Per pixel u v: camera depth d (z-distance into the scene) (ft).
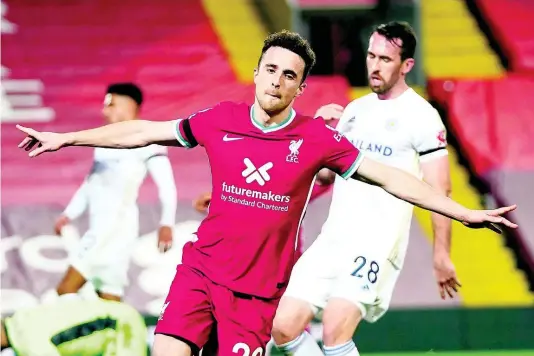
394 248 57.88
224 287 45.21
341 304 56.59
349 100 120.37
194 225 100.12
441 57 135.33
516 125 114.52
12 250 96.99
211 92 127.44
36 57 132.67
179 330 44.68
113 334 52.85
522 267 97.30
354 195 58.49
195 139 45.70
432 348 82.28
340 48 131.75
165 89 128.06
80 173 113.39
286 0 130.52
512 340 83.51
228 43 136.67
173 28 138.51
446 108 117.08
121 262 80.07
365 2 127.85
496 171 108.58
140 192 105.19
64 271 94.17
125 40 136.36
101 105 126.11
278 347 57.06
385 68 58.95
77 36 136.26
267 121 44.91
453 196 108.17
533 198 105.09
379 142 58.95
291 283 57.52
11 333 51.83
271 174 44.65
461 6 142.82
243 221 44.88
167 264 93.81
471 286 94.07
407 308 89.45
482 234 101.71
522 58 132.67
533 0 141.49
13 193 109.40
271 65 44.37
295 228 45.80
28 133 44.47
